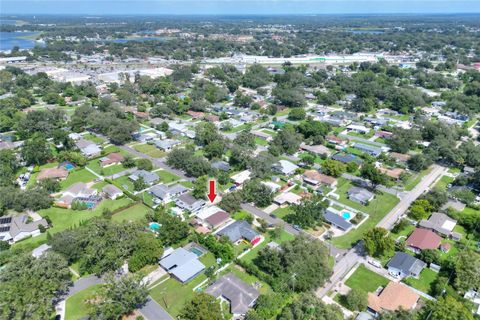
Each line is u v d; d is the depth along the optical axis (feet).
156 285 251.60
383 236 282.36
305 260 249.34
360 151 498.28
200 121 629.51
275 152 473.26
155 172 430.20
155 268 268.21
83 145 489.26
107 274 237.25
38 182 386.11
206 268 267.59
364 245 283.38
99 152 478.59
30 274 219.82
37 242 293.02
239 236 301.22
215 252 282.56
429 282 254.68
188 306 213.05
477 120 642.63
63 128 570.46
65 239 269.64
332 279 258.57
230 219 332.80
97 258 257.96
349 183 408.87
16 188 371.56
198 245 295.89
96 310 210.79
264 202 353.10
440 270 265.34
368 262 276.62
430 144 482.69
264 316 219.20
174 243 296.51
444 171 441.27
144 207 355.97
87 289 245.24
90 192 371.56
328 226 325.42
